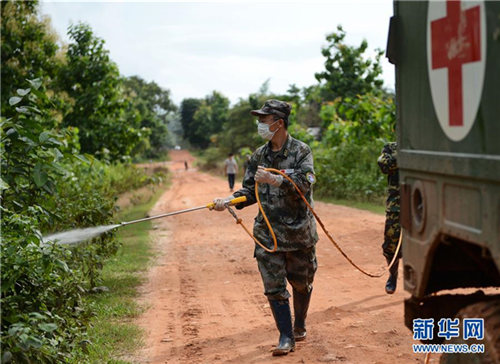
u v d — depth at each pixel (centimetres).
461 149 266
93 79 2488
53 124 1435
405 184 324
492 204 244
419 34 303
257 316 688
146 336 628
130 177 2514
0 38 1923
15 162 563
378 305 697
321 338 586
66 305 516
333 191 2205
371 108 2231
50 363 433
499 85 237
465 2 260
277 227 534
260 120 544
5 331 417
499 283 328
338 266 952
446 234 283
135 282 891
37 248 456
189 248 1237
